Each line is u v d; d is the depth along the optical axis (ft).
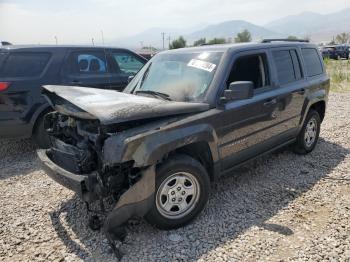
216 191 14.88
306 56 18.92
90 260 10.48
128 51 25.54
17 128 19.63
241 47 14.66
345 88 47.21
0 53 19.84
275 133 16.07
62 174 11.40
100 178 10.50
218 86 13.09
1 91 18.85
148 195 10.63
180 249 10.85
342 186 15.20
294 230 11.74
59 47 21.85
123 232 10.74
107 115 10.15
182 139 11.24
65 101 12.37
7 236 11.82
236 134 13.65
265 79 15.52
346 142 21.63
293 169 17.24
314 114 19.16
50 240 11.55
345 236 11.30
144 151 10.27
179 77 14.19
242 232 11.68
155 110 11.11
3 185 16.17
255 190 14.92
